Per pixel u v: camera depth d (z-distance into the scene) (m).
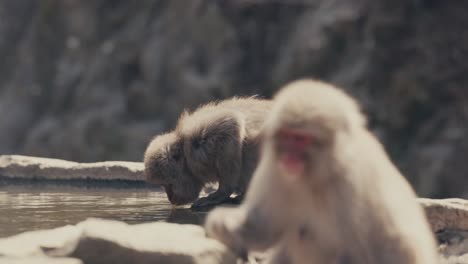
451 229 7.28
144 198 9.69
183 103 26.89
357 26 24.73
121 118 28.03
